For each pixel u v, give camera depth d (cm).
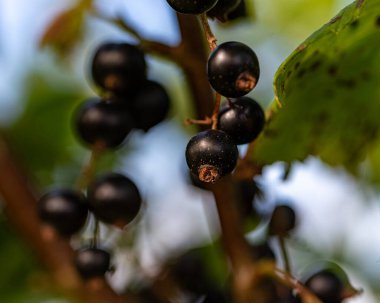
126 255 34
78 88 41
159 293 34
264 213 31
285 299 30
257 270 29
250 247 30
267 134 29
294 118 29
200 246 35
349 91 29
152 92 30
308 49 27
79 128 30
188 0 25
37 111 41
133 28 30
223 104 27
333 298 30
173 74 40
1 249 38
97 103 30
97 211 30
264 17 42
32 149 40
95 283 30
